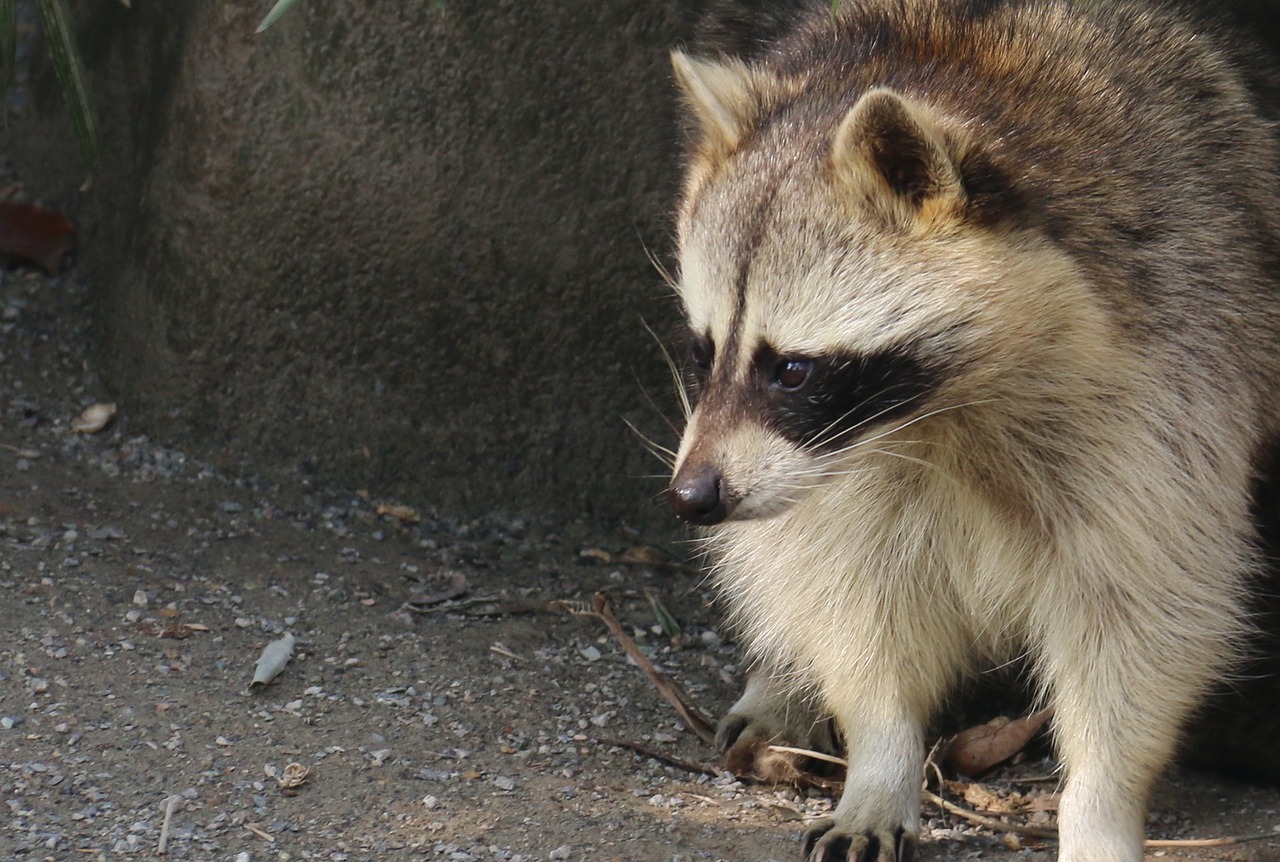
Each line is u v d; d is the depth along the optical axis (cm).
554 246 842
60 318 927
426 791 580
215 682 642
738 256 541
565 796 594
